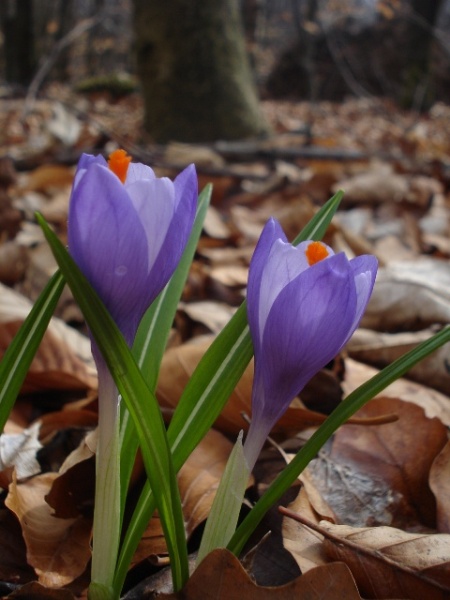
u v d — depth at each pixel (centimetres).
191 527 27
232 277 57
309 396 38
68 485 27
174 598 22
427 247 77
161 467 19
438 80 379
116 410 19
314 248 18
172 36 125
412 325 48
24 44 342
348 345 46
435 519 30
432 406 38
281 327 18
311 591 21
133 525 21
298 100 369
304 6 338
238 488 21
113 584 21
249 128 130
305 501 28
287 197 90
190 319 48
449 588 24
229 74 129
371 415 33
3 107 200
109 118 201
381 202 94
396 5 165
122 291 18
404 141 156
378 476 31
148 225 17
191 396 22
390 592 24
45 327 21
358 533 26
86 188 17
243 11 319
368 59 365
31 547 26
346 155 117
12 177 88
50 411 38
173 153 110
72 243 17
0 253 57
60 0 398
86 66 468
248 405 32
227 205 90
